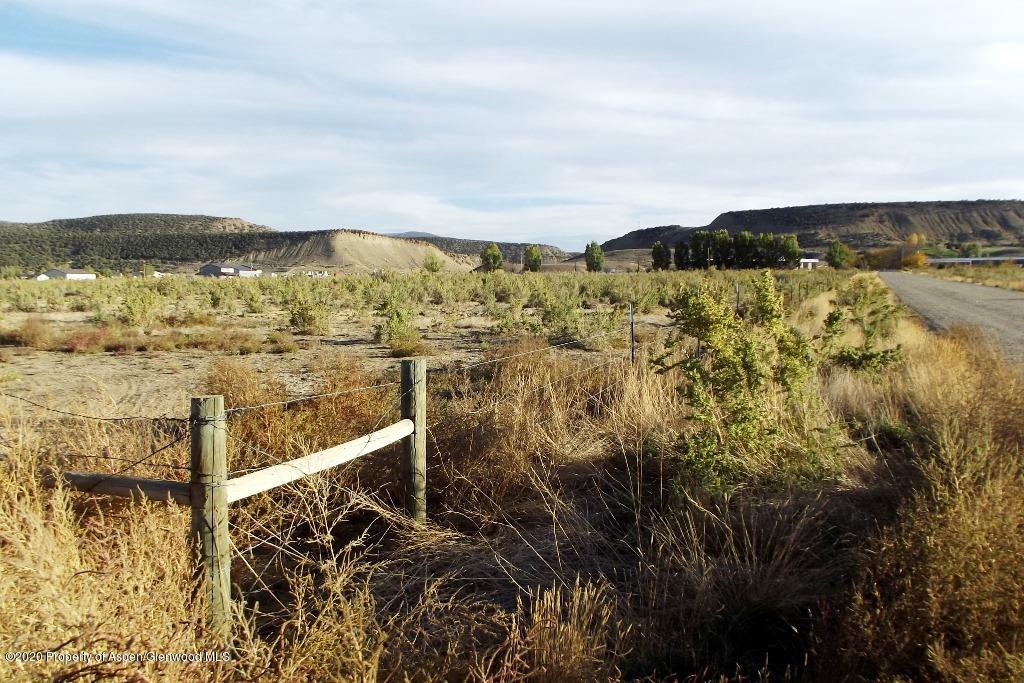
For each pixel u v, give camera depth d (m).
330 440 5.67
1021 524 3.59
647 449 5.98
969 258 150.12
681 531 4.44
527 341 14.21
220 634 3.01
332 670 2.97
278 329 21.47
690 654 3.48
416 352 15.40
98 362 14.16
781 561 4.04
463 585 4.26
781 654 3.58
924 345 11.48
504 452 5.80
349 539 4.96
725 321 5.79
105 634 2.41
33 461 3.67
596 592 3.79
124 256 184.12
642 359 9.13
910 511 3.88
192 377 12.19
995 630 3.08
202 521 3.31
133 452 4.82
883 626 3.14
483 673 3.06
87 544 3.28
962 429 5.73
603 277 55.72
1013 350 13.58
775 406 5.86
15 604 2.60
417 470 5.00
